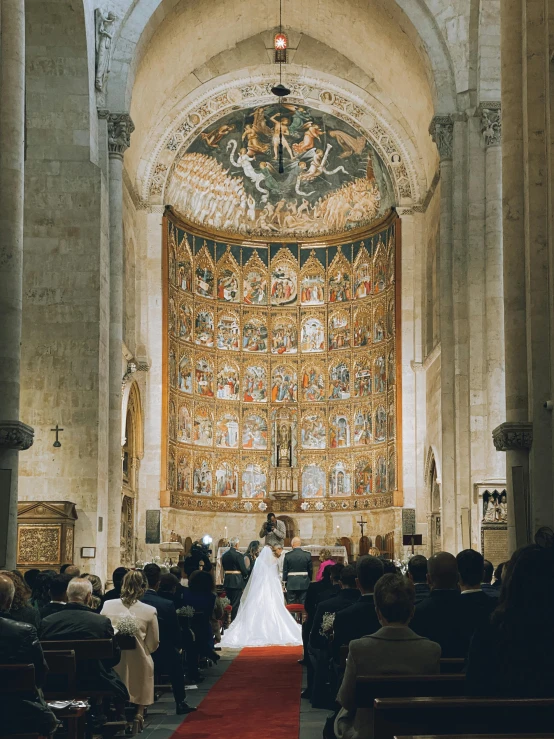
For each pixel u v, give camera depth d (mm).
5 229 17734
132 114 36281
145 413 38969
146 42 31797
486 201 29844
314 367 43812
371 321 42250
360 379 42719
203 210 42781
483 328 29703
